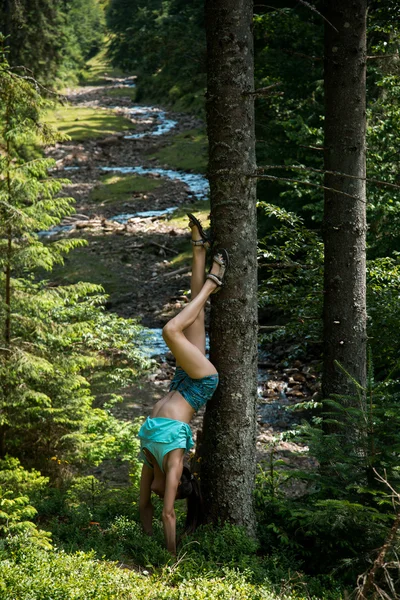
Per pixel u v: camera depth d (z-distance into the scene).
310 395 12.00
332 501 4.50
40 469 8.25
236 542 4.88
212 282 4.93
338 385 6.54
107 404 9.50
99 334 11.19
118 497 6.43
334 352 6.57
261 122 14.55
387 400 5.28
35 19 23.92
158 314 16.97
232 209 5.05
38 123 8.20
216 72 5.01
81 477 8.24
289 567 4.82
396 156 10.77
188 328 4.95
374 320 9.00
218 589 4.10
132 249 22.09
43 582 3.96
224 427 5.14
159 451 4.79
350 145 6.40
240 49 4.97
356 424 5.07
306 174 11.64
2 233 8.07
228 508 5.13
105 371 12.95
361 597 3.91
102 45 88.38
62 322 9.77
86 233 24.19
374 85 12.50
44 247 8.24
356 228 6.46
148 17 40.56
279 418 11.16
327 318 6.62
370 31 11.41
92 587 3.97
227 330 5.09
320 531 4.99
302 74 13.98
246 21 4.98
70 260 21.25
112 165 36.16
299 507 5.11
